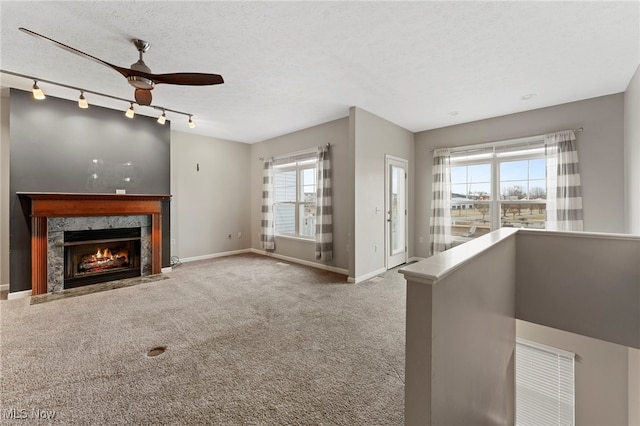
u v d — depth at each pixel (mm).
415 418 1077
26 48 2420
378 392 1745
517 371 3303
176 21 2055
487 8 1909
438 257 1331
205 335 2471
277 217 5922
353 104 3855
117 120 4105
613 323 2316
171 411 1571
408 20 2045
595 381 2871
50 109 3572
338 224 4621
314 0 1833
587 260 2410
